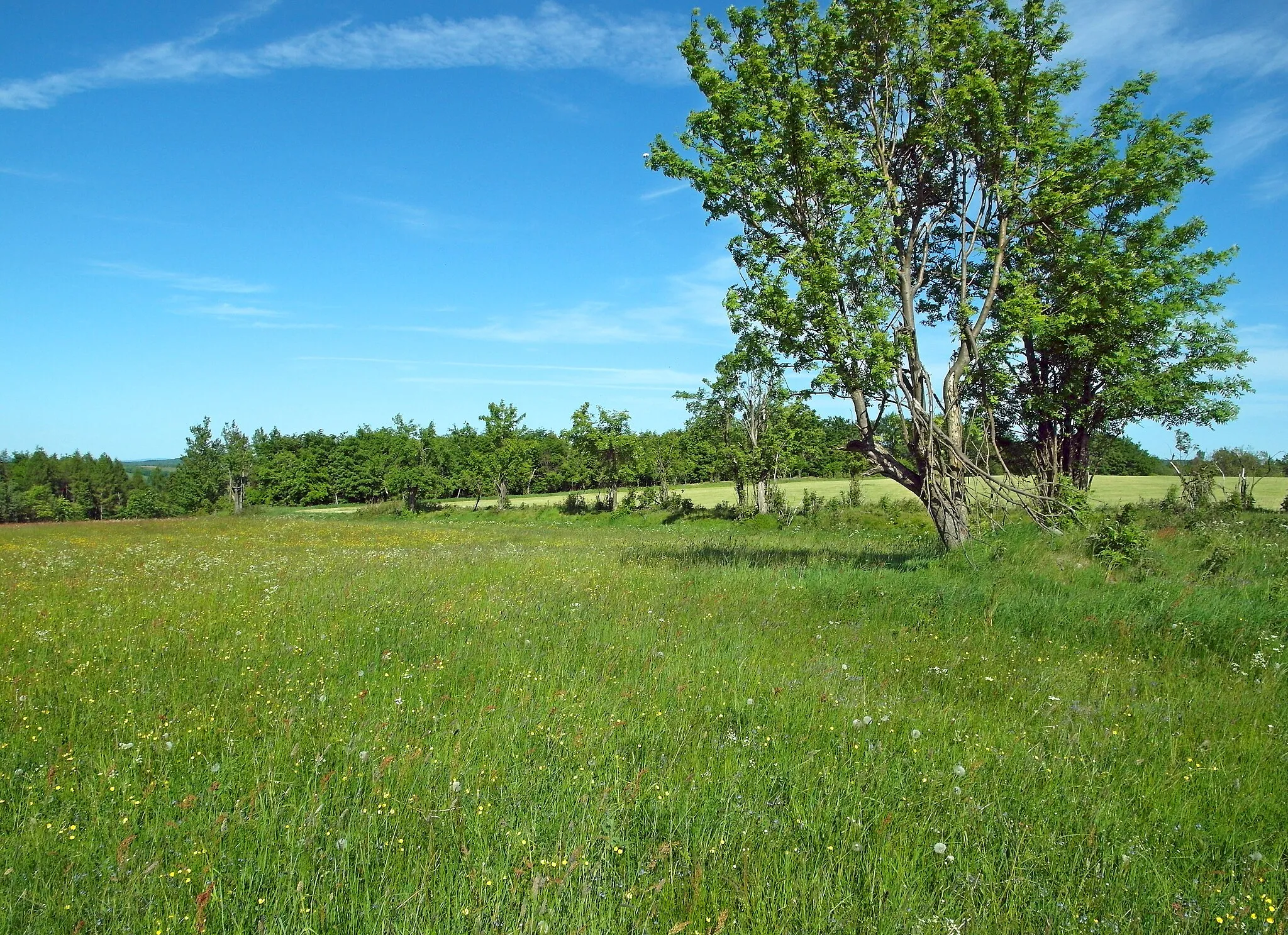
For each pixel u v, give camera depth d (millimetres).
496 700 6555
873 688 7215
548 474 85125
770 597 12125
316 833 4215
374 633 9375
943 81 16156
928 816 4527
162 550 26328
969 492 16156
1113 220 20141
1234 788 5031
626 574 15672
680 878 3830
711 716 6289
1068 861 4070
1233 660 8398
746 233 15945
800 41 15961
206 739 5578
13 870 3785
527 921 3379
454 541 32188
